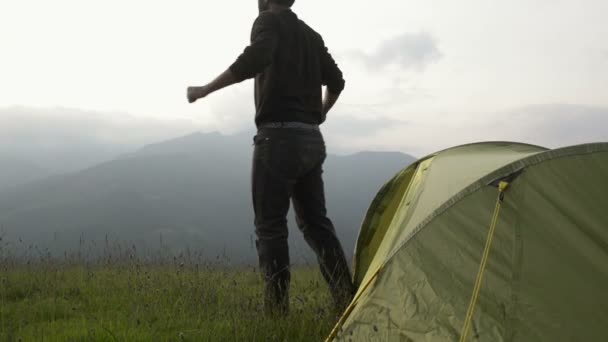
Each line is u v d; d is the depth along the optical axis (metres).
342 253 3.83
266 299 3.56
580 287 2.40
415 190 3.49
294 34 3.76
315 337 3.05
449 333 2.45
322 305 3.70
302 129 3.69
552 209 2.65
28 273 5.82
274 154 3.63
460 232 2.75
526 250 2.54
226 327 3.23
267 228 3.65
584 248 2.51
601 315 2.30
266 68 3.69
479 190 2.84
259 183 3.67
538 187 2.72
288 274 3.62
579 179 2.74
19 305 4.18
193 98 3.50
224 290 4.50
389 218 3.88
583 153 2.83
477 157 3.60
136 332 3.20
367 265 3.84
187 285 4.67
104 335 3.13
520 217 2.65
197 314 3.67
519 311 2.38
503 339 2.32
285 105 3.65
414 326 2.56
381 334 2.64
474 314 2.45
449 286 2.61
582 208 2.64
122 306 4.15
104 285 5.07
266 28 3.60
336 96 4.30
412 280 2.73
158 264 6.54
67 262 6.79
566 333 2.27
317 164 3.86
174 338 3.04
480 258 2.61
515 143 4.21
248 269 6.10
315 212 3.89
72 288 4.96
